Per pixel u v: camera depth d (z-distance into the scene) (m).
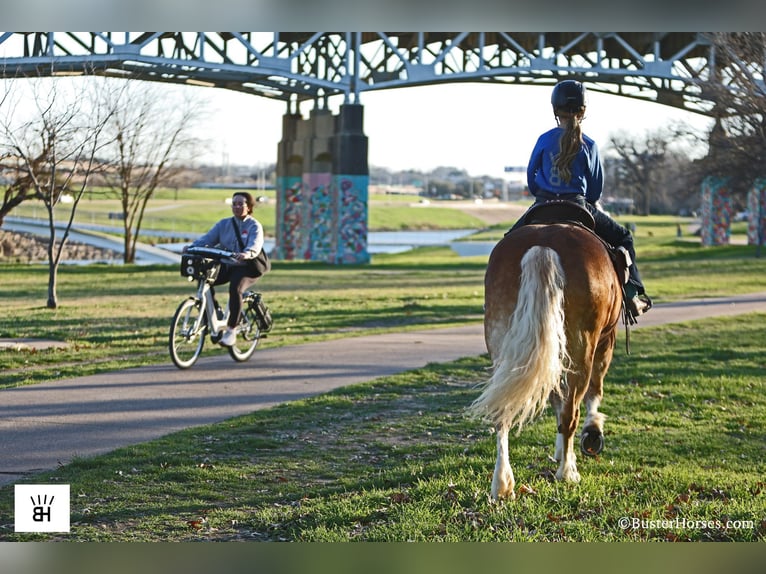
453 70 68.94
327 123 67.44
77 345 16.70
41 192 26.06
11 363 14.29
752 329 21.75
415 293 33.00
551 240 7.04
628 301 8.23
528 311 6.57
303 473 8.30
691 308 28.27
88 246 85.81
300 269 54.44
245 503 7.39
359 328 21.47
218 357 15.53
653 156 122.75
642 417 11.01
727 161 35.59
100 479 7.92
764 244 80.75
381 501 7.29
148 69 58.25
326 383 12.95
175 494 7.59
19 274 44.09
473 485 7.55
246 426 10.01
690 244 87.56
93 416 10.41
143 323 20.95
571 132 7.81
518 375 6.50
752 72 27.11
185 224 137.75
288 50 67.56
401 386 12.79
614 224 8.21
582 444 7.67
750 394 12.64
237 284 14.59
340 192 64.50
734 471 8.61
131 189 64.88
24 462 8.41
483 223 193.00
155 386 12.46
